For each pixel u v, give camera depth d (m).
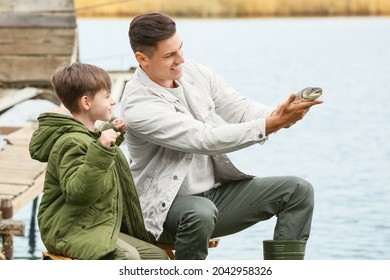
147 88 12.62
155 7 81.94
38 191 20.95
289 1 87.88
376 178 33.00
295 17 88.25
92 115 12.14
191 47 66.50
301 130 41.03
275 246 12.41
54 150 11.55
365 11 89.31
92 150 11.02
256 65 58.62
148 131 12.40
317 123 42.97
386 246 24.84
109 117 12.19
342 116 44.66
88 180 11.05
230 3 85.56
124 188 11.96
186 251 12.01
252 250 24.02
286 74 55.66
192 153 12.46
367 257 23.97
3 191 19.86
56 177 11.62
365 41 72.94
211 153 12.22
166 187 12.34
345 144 38.50
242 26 82.19
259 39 72.50
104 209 11.59
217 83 13.34
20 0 33.38
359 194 30.80
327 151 37.19
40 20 33.34
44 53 33.19
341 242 25.28
